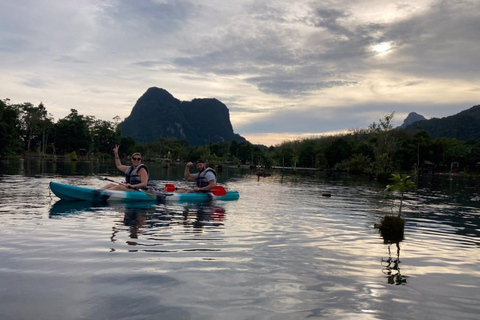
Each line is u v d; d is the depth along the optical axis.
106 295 3.11
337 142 64.31
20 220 6.45
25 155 70.69
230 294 3.21
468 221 8.05
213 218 7.32
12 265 3.86
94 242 4.95
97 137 98.62
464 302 3.23
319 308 2.98
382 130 38.44
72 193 9.27
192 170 35.38
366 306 3.06
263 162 62.88
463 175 48.81
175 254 4.45
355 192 15.62
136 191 9.81
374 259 4.59
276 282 3.57
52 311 2.76
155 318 2.69
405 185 6.73
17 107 78.69
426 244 5.59
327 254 4.74
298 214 8.35
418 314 2.94
